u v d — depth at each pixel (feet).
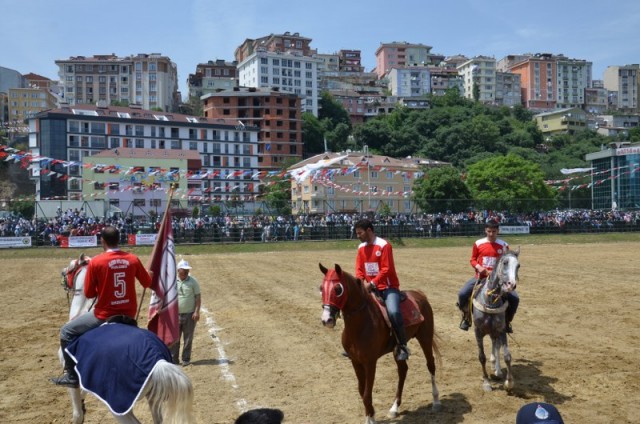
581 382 31.14
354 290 24.73
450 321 49.06
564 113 514.27
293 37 552.00
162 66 496.64
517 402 28.17
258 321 50.90
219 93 379.55
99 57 515.09
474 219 176.86
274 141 378.73
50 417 27.27
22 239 140.67
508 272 28.53
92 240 142.31
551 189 263.29
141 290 74.18
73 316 26.27
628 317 49.67
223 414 27.17
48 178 264.31
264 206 203.21
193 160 248.11
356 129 419.95
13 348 41.96
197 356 38.81
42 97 488.85
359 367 25.91
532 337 42.63
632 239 175.94
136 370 18.52
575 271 88.33
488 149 408.87
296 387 31.30
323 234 162.40
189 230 155.22
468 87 620.49
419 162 294.66
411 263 106.01
